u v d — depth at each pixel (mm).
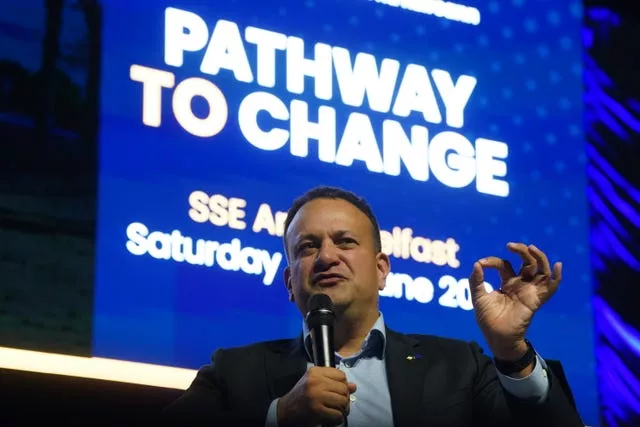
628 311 4926
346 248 3133
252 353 3084
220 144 4613
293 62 4820
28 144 4391
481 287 2893
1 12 4473
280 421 2664
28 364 4199
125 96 4547
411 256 4727
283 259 4574
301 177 4691
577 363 4793
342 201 3225
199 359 4359
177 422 2928
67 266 4312
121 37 4609
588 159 5094
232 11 4789
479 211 4891
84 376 4238
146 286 4375
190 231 4477
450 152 4934
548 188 5004
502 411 2900
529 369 2842
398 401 2932
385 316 4602
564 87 5164
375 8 5012
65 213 4355
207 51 4699
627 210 5074
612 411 4766
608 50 5285
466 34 5121
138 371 4285
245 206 4574
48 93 4461
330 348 2814
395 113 4906
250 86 4723
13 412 4199
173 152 4543
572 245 4957
